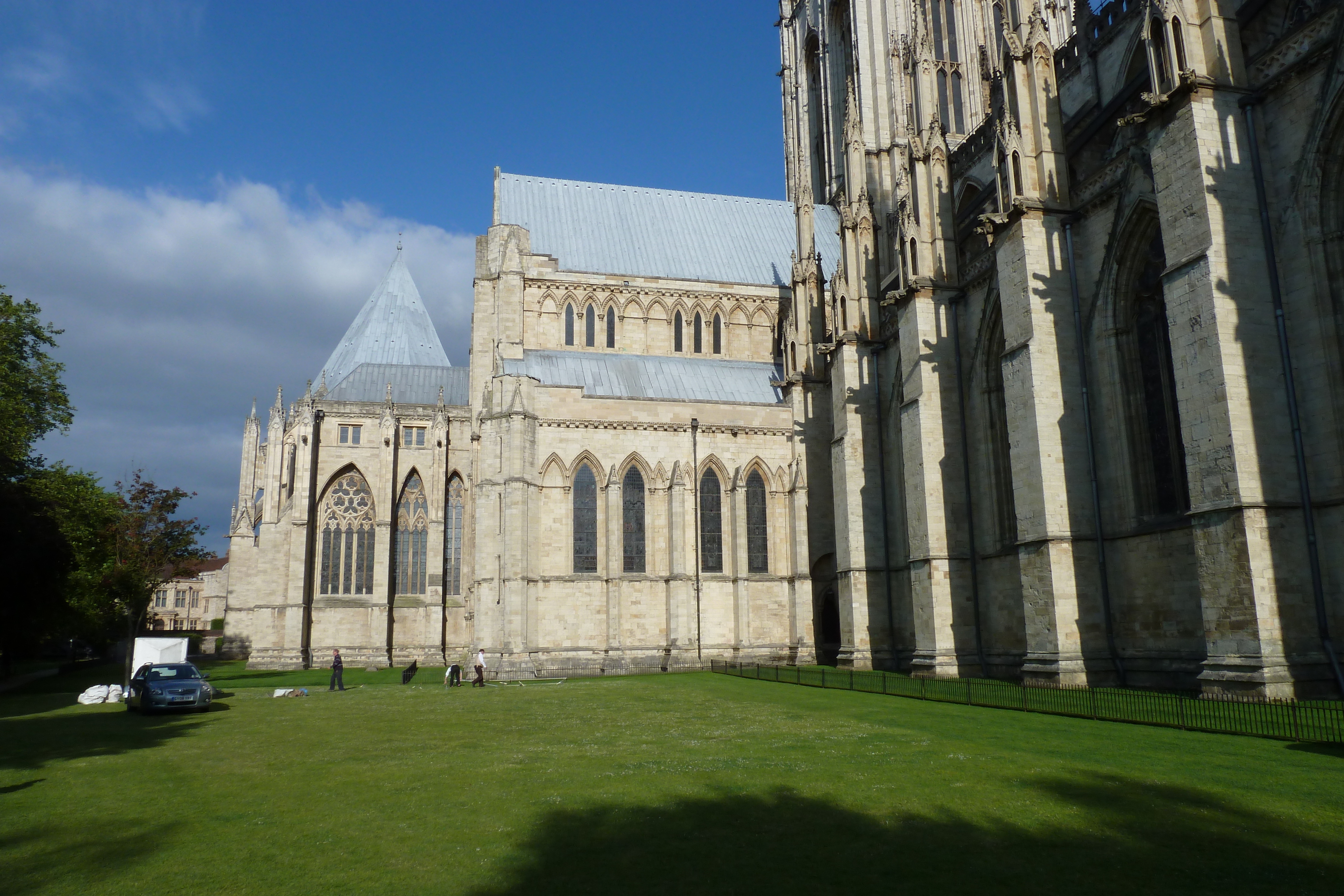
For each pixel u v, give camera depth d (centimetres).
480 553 7194
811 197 8256
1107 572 4281
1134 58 5209
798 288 8094
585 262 8888
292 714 4103
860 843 1560
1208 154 3475
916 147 5928
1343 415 3206
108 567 8619
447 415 9788
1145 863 1405
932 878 1363
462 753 2689
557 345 8438
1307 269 3338
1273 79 3488
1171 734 2647
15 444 7025
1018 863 1421
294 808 1938
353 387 10619
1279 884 1292
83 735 3400
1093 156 4975
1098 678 4156
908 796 1898
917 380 5656
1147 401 4225
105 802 2044
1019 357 4544
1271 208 3484
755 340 8900
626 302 8650
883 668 6259
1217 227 3419
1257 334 3369
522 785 2130
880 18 8950
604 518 7419
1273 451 3284
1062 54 5950
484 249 8738
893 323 6550
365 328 11719
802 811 1800
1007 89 4872
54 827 1803
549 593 7200
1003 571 5216
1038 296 4528
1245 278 3409
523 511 7100
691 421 7681
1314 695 3081
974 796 1888
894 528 6469
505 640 6894
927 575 5456
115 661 11606
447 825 1752
